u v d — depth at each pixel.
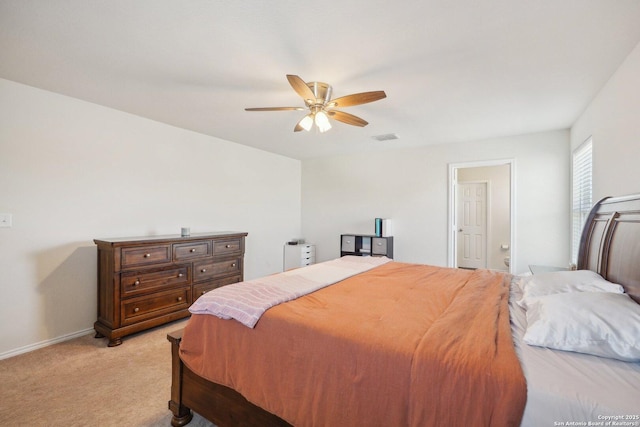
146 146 3.34
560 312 1.22
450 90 2.50
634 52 1.86
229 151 4.37
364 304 1.67
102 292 2.79
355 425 1.14
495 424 0.90
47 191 2.62
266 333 1.41
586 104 2.80
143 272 2.80
